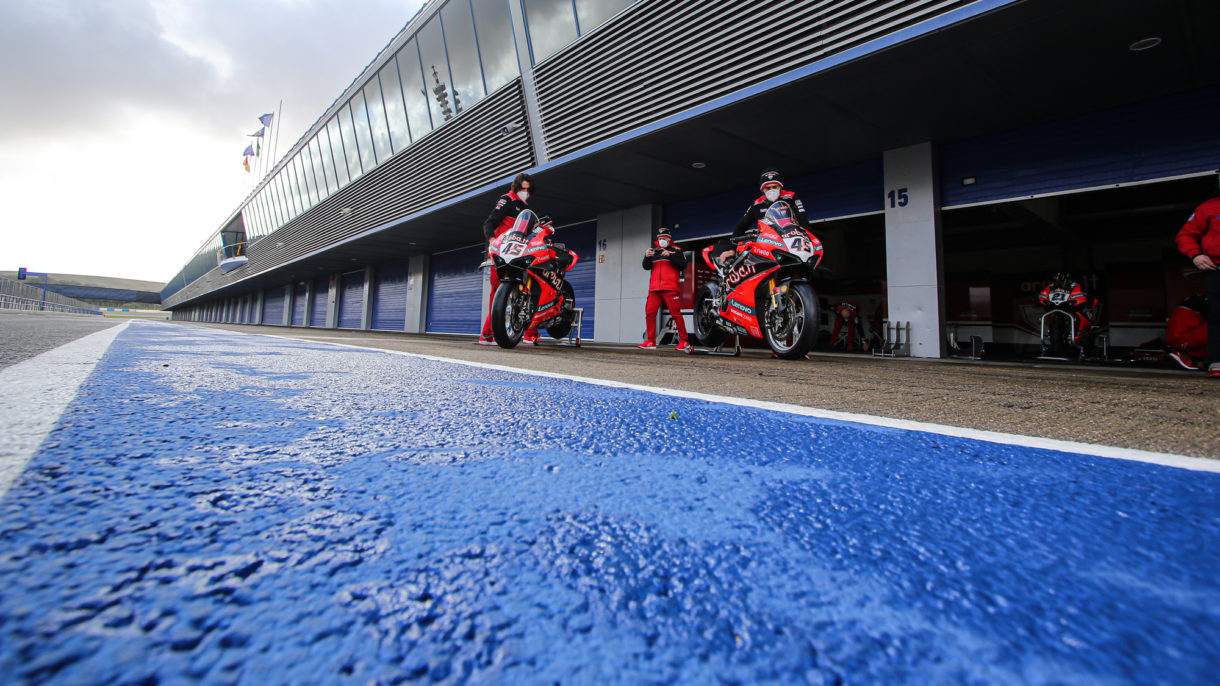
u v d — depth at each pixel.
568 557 0.50
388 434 1.03
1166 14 4.52
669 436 1.09
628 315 10.59
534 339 6.68
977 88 5.72
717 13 6.51
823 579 0.47
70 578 0.41
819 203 8.28
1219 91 5.42
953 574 0.48
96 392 1.43
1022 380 2.85
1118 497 0.72
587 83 8.43
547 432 1.09
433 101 12.91
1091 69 5.29
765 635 0.38
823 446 1.03
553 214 11.38
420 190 13.18
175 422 1.07
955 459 0.93
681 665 0.34
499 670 0.33
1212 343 3.40
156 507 0.58
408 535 0.54
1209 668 0.34
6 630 0.32
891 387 2.27
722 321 5.38
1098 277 11.08
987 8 4.56
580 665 0.34
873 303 13.11
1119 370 4.60
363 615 0.38
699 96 6.75
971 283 12.09
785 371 3.25
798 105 6.27
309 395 1.53
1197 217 3.54
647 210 10.42
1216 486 0.78
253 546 0.49
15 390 1.41
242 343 4.59
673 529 0.58
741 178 8.96
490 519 0.59
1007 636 0.38
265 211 26.06
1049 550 0.54
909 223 7.11
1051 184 6.31
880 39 5.16
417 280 17.83
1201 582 0.47
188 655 0.32
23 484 0.64
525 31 9.80
